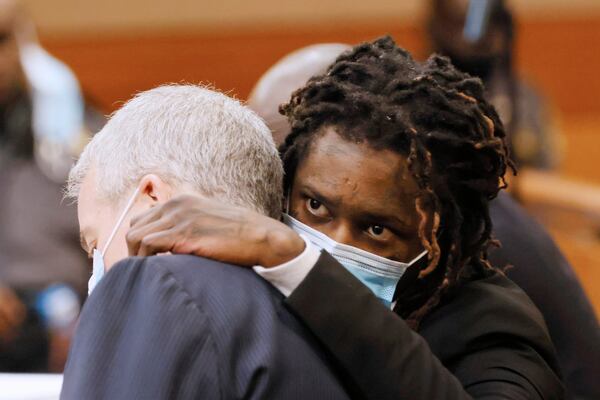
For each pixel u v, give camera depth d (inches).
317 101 148.2
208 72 566.3
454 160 146.6
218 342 126.0
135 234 134.4
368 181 142.9
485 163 148.2
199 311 126.8
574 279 209.0
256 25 567.2
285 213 150.0
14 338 310.8
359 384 132.5
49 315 314.0
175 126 139.9
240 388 125.4
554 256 206.4
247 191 140.7
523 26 597.0
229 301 128.3
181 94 143.7
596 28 602.2
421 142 142.9
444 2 289.3
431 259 144.6
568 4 600.4
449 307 156.2
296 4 568.4
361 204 143.3
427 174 142.4
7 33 328.2
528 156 403.5
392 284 148.7
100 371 127.1
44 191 325.4
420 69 150.6
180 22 561.9
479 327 152.8
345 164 143.5
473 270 164.2
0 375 221.0
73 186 145.4
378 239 145.7
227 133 140.7
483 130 146.8
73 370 128.7
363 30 568.1
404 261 147.4
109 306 129.3
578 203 302.2
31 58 346.9
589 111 612.1
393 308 155.3
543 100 417.4
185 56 563.5
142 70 560.4
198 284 128.7
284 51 569.3
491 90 261.3
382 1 566.9
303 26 568.4
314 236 145.7
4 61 328.5
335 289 132.7
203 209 134.3
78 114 339.6
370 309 134.0
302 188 146.4
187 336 125.5
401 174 142.9
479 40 262.1
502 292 159.3
